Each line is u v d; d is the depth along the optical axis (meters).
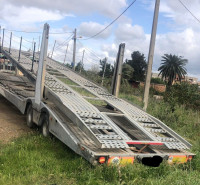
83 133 5.85
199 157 6.20
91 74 34.06
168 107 13.05
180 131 10.60
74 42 32.25
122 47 9.32
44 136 6.95
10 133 7.43
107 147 5.02
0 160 5.25
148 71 12.45
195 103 16.08
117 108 7.53
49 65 11.45
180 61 47.47
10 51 13.51
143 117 7.32
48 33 7.63
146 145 5.93
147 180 4.83
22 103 9.02
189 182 5.00
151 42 12.38
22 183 4.42
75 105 6.59
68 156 5.79
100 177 4.74
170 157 5.77
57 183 4.56
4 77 14.23
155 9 12.34
